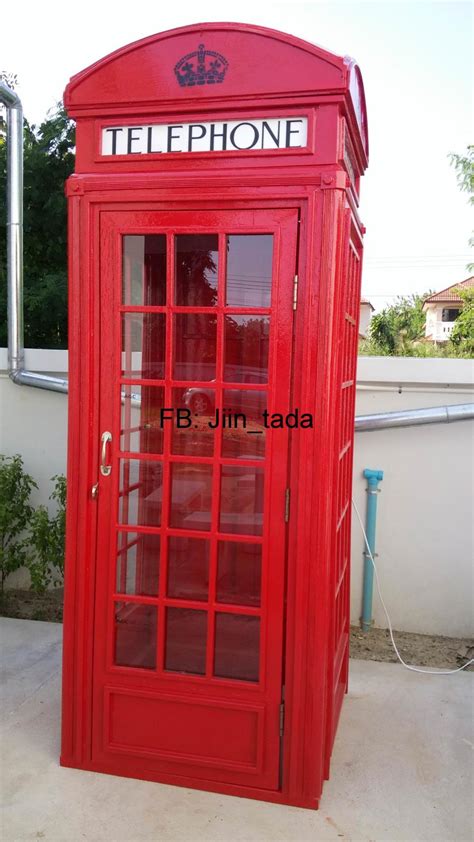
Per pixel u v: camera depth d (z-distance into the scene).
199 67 2.36
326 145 2.30
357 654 3.89
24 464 4.72
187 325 2.51
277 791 2.54
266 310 2.41
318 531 2.40
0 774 2.67
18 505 4.45
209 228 2.41
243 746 2.55
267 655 2.50
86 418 2.57
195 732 2.59
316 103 2.29
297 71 2.28
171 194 2.42
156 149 2.44
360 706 3.30
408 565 4.15
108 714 2.65
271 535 2.46
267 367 2.45
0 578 4.77
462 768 2.79
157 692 2.60
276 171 2.34
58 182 10.99
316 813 2.48
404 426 3.91
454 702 3.35
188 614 2.60
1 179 10.07
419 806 2.54
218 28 2.34
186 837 2.34
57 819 2.42
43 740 2.91
